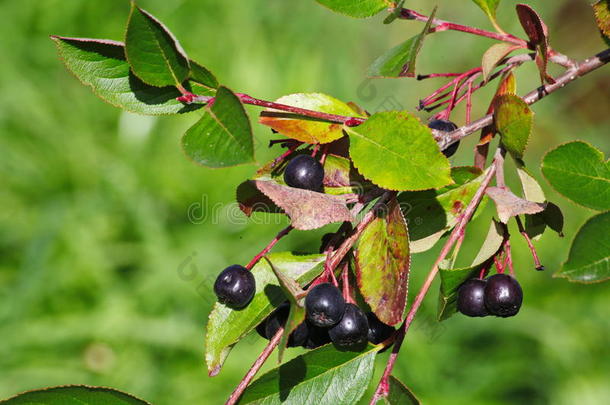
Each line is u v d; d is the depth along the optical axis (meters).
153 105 0.48
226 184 0.96
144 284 0.90
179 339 0.85
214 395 0.83
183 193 0.96
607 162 0.48
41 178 0.97
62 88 1.05
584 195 0.48
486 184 0.49
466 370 0.87
